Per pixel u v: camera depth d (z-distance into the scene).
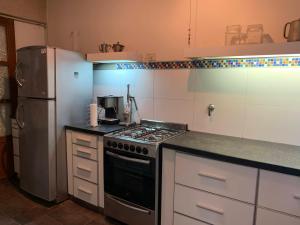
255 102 2.03
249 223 1.56
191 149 1.72
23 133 2.66
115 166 2.14
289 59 1.85
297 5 1.81
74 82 2.66
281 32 1.88
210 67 2.21
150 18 2.54
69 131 2.54
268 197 1.48
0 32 3.08
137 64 2.66
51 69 2.40
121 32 2.77
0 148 3.16
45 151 2.47
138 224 2.06
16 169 3.24
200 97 2.29
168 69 2.46
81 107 2.77
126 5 2.70
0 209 2.47
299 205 1.39
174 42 2.40
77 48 3.19
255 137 2.05
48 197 2.51
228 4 2.09
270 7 1.91
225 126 2.19
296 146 1.86
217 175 1.65
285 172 1.39
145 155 1.92
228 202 1.63
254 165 1.48
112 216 2.24
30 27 3.35
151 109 2.61
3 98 3.18
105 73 2.92
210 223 1.72
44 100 2.42
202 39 2.24
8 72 3.18
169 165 1.87
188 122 2.39
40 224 2.23
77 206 2.55
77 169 2.51
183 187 1.82
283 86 1.90
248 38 1.98
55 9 3.37
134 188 2.06
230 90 2.13
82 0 3.08
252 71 2.01
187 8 2.30
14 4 3.14
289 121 1.90
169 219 1.93
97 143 2.30
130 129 2.42
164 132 2.29
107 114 2.79
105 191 2.25
